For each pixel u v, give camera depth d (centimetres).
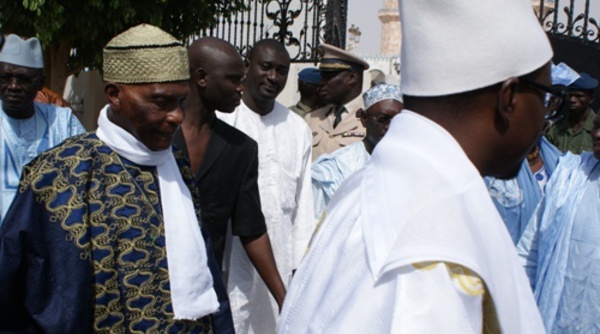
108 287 213
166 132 225
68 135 407
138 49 219
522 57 128
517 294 126
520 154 135
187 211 236
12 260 205
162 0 843
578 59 732
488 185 396
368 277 121
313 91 707
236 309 364
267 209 389
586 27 733
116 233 217
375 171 135
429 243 117
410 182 125
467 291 115
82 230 210
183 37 923
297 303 139
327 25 870
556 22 739
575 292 345
